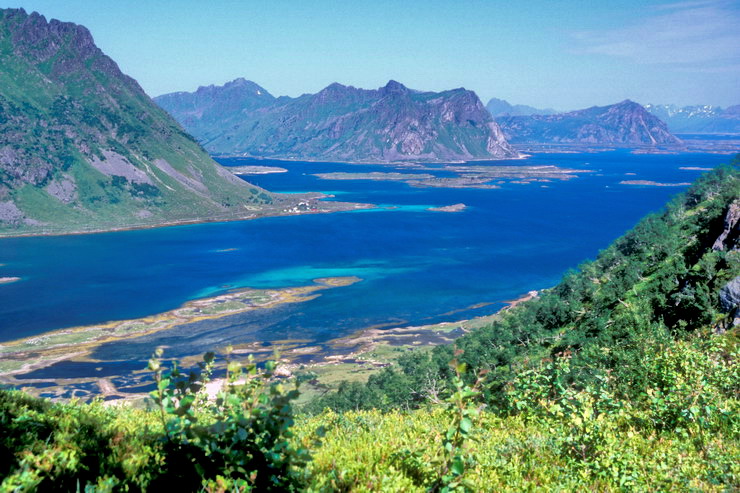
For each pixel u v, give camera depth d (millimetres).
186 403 6941
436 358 100125
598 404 15125
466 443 8289
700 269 87125
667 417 14375
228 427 6734
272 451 6863
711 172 168875
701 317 68438
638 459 11031
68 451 6758
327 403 80688
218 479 6227
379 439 11406
